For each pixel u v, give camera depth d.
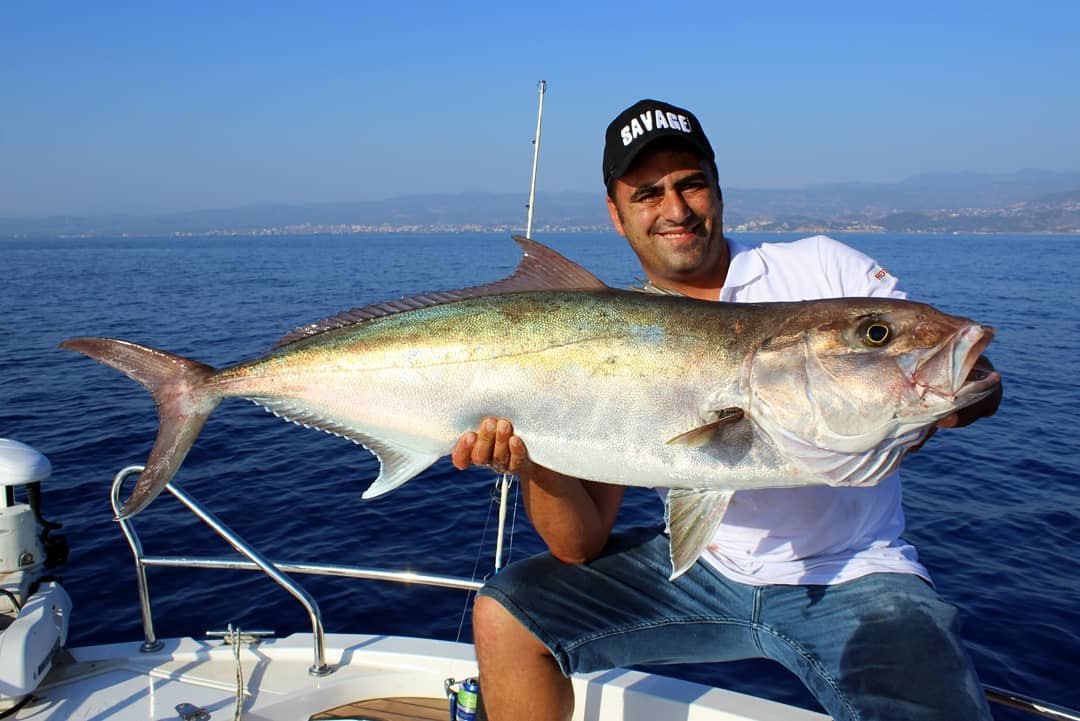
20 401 13.24
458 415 3.08
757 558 3.01
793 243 3.41
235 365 3.34
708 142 3.38
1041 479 9.18
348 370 3.20
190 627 6.02
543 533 3.07
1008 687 5.05
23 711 3.52
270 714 3.58
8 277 51.88
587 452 2.93
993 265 60.47
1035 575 6.61
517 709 2.96
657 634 3.04
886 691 2.51
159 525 7.84
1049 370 16.83
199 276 52.09
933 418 2.62
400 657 3.94
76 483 9.02
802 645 2.84
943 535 7.52
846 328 2.69
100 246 170.00
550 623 2.94
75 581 6.67
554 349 2.97
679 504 2.85
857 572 2.87
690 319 2.91
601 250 94.19
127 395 13.67
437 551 7.41
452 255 88.50
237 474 9.50
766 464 2.77
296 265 67.50
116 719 3.49
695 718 3.37
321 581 6.73
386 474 3.26
